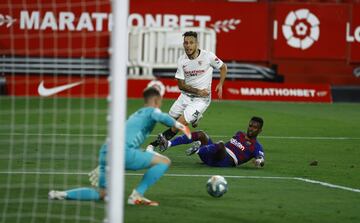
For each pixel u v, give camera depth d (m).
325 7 84.00
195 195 31.92
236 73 82.50
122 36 23.36
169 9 80.94
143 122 29.16
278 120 64.69
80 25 78.25
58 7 78.00
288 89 82.69
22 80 77.44
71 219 26.86
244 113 69.31
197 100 43.00
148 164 29.05
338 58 84.50
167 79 80.44
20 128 53.88
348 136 55.53
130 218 27.33
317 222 27.64
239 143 39.53
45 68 77.81
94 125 56.75
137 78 80.44
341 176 38.03
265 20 82.94
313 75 84.38
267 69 83.19
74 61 78.00
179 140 40.62
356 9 84.44
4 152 42.50
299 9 83.62
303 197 32.22
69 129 54.03
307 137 54.34
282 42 83.56
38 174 35.69
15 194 30.92
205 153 39.19
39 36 77.88
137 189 29.45
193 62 42.91
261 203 30.69
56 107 68.56
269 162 42.03
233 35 82.25
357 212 29.45
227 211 29.00
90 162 39.53
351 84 84.94
